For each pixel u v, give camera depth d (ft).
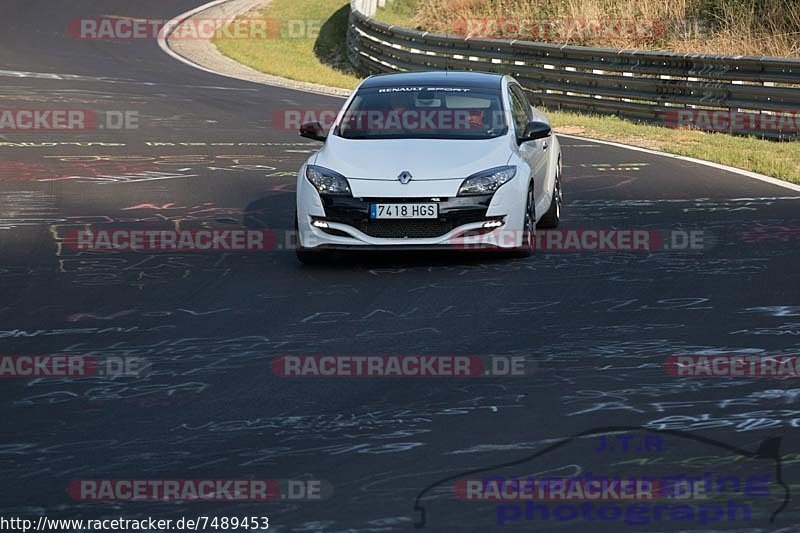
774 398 70.95
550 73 256.73
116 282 107.24
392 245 111.86
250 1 490.08
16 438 65.82
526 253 116.88
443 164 114.11
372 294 101.76
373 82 131.75
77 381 76.95
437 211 111.65
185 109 245.45
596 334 86.99
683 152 191.01
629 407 69.56
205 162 180.65
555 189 133.39
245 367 79.82
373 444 63.77
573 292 101.14
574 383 74.79
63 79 289.74
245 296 101.65
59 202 147.84
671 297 98.53
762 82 213.05
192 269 112.88
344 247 112.78
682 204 144.97
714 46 280.31
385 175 113.19
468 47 282.15
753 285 102.22
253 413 69.82
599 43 310.24
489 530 52.16
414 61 302.25
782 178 164.35
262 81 312.09
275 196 153.38
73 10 456.45
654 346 83.35
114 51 366.43
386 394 73.15
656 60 229.25
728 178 164.76
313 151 193.16
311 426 67.15
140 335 88.84
